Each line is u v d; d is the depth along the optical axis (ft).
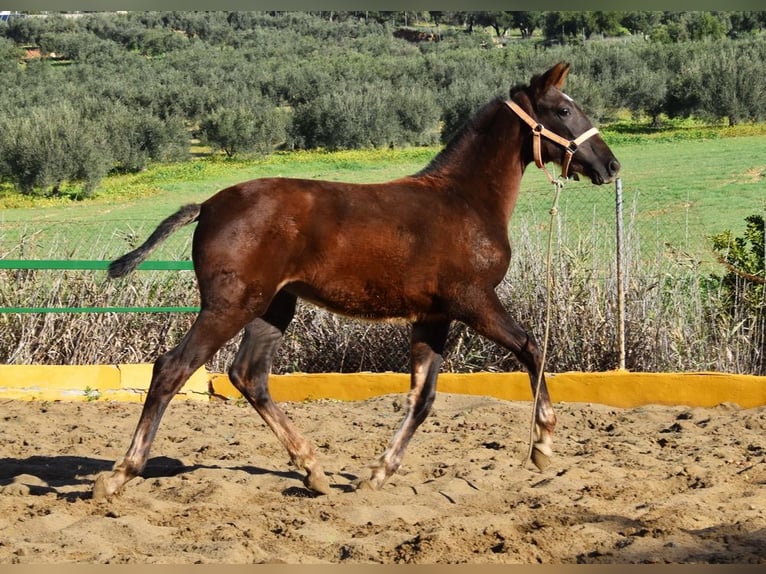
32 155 109.60
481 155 22.22
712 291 35.86
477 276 21.13
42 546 17.40
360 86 163.73
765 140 119.03
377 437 27.48
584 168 23.03
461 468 23.36
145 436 20.07
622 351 33.47
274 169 122.83
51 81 198.90
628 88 146.72
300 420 29.84
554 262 35.83
